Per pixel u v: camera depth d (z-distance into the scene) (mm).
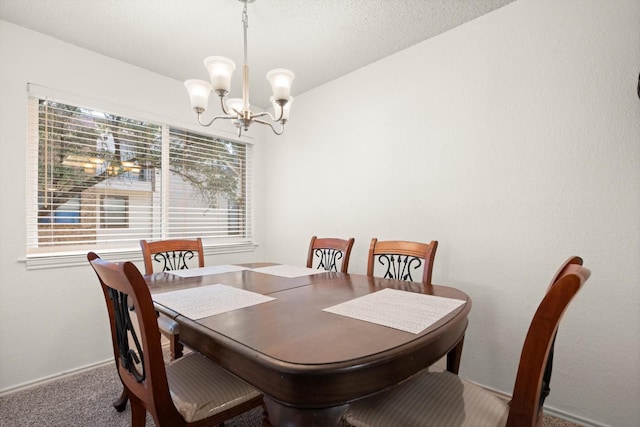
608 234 1461
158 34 1971
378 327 910
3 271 1794
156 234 2520
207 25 1886
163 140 2562
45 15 1769
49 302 1944
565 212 1572
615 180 1446
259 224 3260
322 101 2746
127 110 2314
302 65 2406
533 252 1665
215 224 2943
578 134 1538
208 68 1401
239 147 3170
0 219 1788
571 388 1547
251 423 1534
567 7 1569
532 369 699
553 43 1609
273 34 1992
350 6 1735
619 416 1429
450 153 1977
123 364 1052
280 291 1370
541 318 687
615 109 1448
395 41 2094
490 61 1815
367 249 2416
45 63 1949
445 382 1061
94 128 2191
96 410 1610
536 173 1658
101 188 2227
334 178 2654
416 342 806
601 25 1481
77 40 2020
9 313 1810
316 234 2801
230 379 1098
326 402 689
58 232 2033
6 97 1812
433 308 1094
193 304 1162
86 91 2113
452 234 1965
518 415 715
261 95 2953
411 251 1771
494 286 1794
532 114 1673
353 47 2164
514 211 1728
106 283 987
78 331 2049
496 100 1793
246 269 1952
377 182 2357
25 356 1854
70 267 2027
